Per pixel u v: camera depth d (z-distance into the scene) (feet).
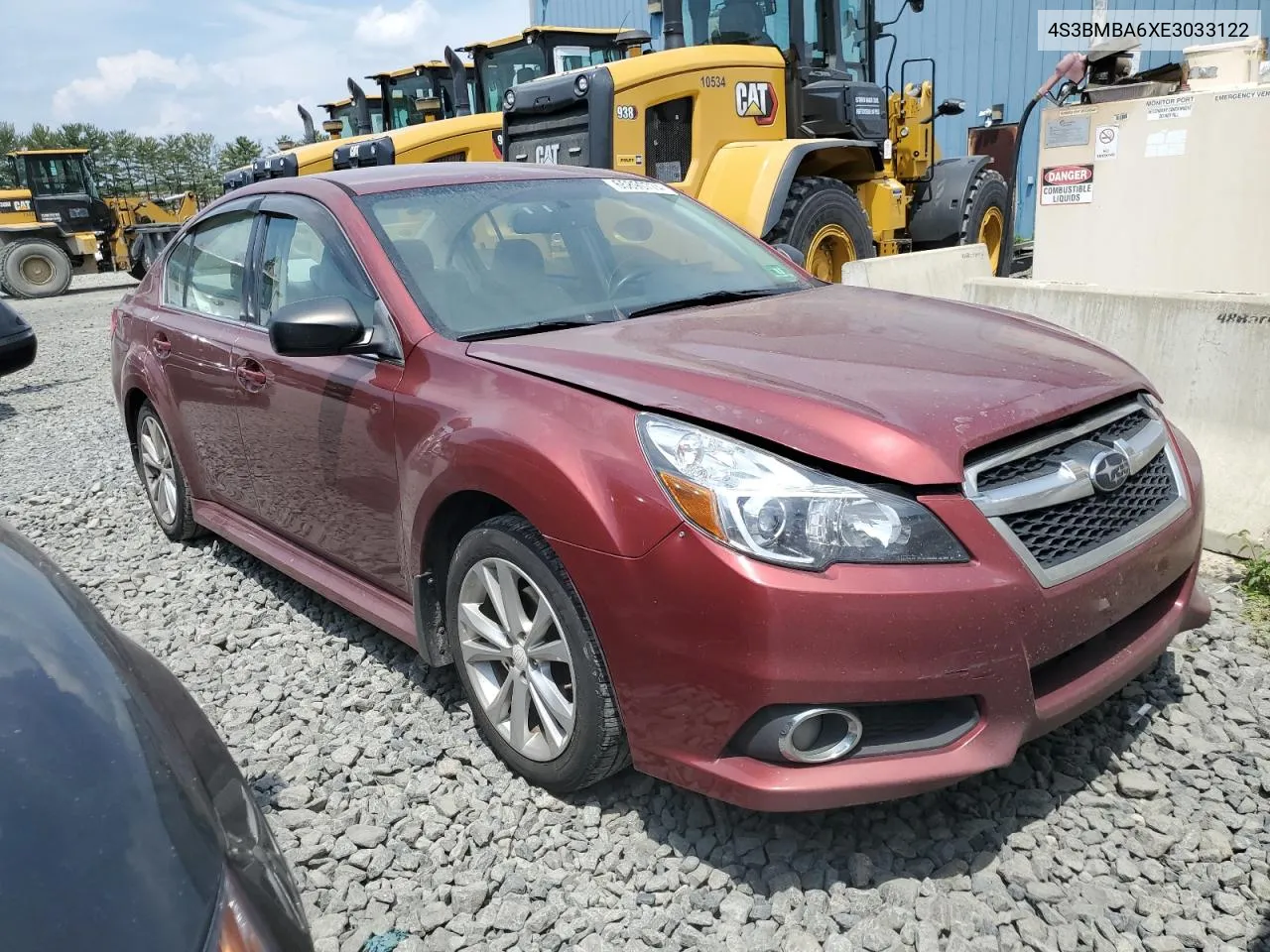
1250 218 15.72
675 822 8.29
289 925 4.51
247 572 14.71
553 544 7.74
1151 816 8.04
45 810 4.24
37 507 18.97
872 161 27.84
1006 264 26.71
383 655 11.70
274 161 35.94
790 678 6.73
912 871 7.59
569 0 60.18
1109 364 8.82
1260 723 9.16
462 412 8.71
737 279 11.73
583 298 10.61
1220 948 6.77
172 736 5.09
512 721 8.79
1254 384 12.22
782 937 7.07
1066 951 6.81
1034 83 44.29
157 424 15.43
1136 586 7.81
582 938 7.23
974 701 7.07
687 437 7.33
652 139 24.30
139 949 3.84
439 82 41.04
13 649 5.12
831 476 6.98
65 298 65.41
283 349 9.47
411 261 10.27
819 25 27.76
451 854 8.16
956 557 6.90
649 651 7.28
